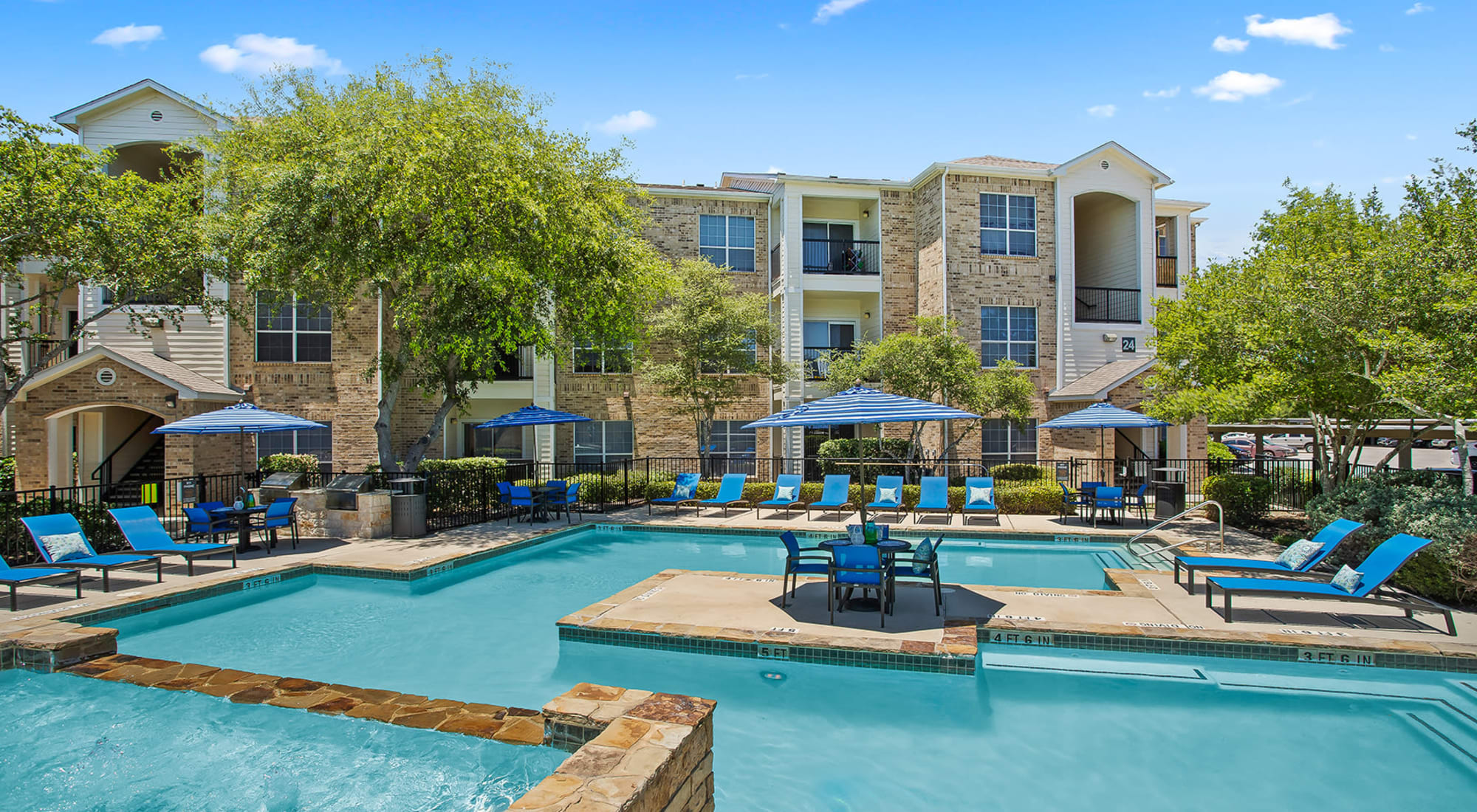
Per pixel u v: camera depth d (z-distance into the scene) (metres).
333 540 13.43
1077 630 7.46
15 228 11.41
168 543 10.33
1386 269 9.92
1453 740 5.49
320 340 20.77
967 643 7.00
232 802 4.41
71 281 13.17
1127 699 6.30
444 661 7.35
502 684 6.68
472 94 14.97
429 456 21.45
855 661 6.97
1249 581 8.04
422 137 13.33
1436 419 11.20
